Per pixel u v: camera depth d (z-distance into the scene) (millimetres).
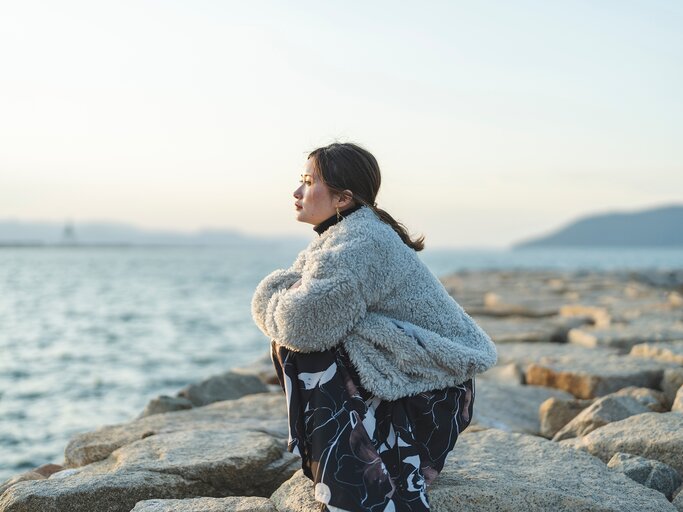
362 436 2777
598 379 5973
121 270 81438
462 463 3545
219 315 25547
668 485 3465
